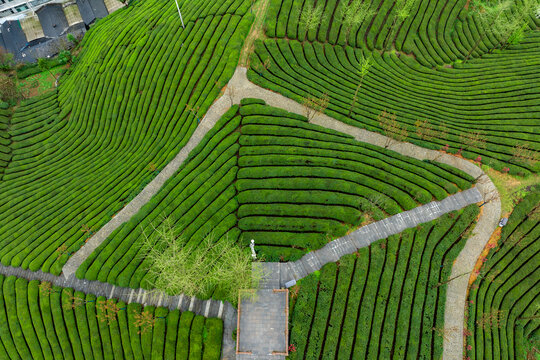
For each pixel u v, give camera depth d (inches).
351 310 1740.9
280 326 1680.6
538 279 1988.2
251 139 2289.6
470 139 2415.1
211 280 1750.7
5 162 3021.7
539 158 2277.3
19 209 2576.3
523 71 2901.1
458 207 2038.6
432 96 2773.1
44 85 3563.0
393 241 1889.8
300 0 2945.4
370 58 2920.8
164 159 2426.2
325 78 2706.7
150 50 2915.8
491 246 1983.3
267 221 1956.2
